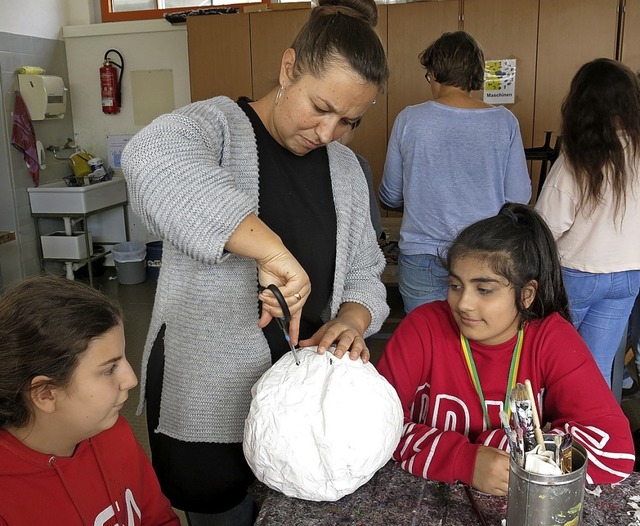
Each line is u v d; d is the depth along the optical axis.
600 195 1.95
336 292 1.29
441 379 1.21
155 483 1.19
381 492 1.00
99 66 5.20
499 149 2.14
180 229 0.97
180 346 1.20
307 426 0.92
